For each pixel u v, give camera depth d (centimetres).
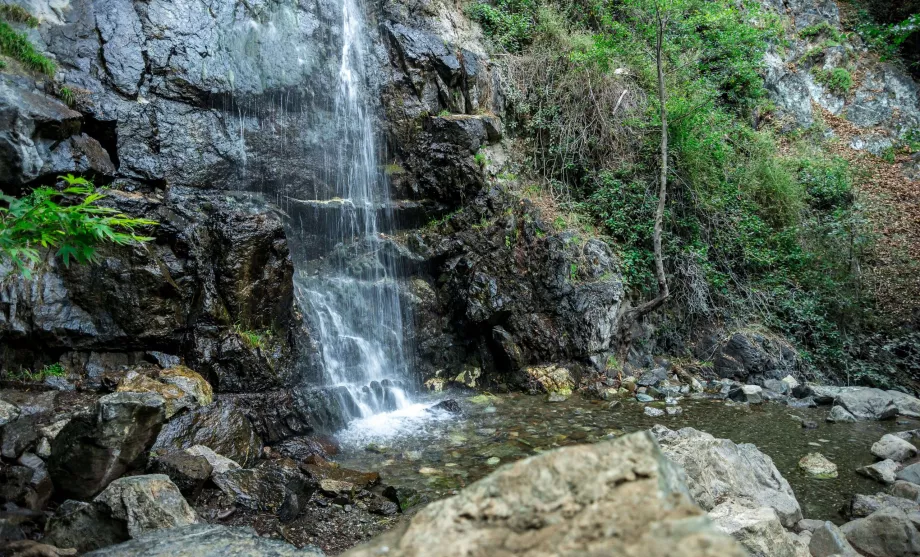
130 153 635
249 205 708
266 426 545
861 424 712
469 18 1043
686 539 98
